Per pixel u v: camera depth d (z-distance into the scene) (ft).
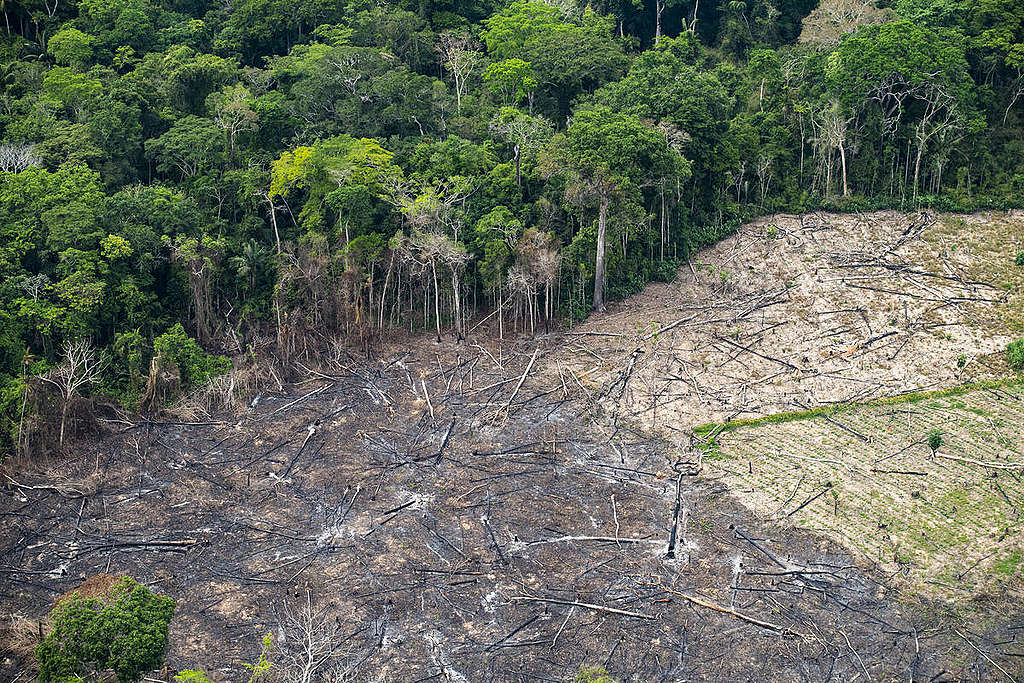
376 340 290.97
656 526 215.72
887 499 220.64
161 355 260.83
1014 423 245.24
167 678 174.91
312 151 298.97
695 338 283.38
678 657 181.78
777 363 271.49
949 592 195.00
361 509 222.07
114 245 266.77
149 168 319.27
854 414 252.01
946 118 325.62
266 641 178.50
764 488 226.58
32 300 256.11
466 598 195.93
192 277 277.03
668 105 325.21
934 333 276.41
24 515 221.66
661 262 315.58
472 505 222.89
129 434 250.37
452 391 269.23
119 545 211.20
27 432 237.45
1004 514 214.48
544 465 237.66
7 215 268.82
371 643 184.96
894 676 176.45
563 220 305.94
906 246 312.50
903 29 328.70
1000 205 325.21
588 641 185.47
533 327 290.56
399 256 288.92
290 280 286.46
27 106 317.22
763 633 186.50
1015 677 175.52
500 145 321.93
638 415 256.52
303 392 270.05
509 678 177.68
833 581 198.90
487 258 289.33
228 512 222.28
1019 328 276.21
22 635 184.75
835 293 294.25
